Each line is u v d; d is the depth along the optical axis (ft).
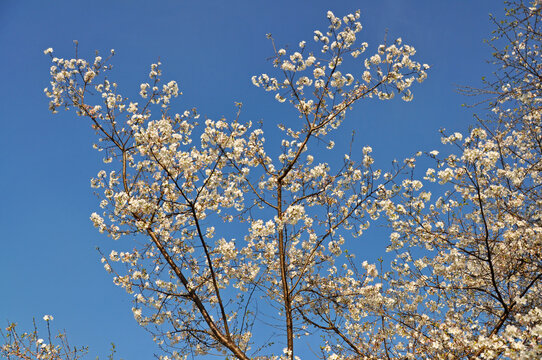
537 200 23.15
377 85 24.76
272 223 22.41
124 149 28.14
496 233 22.08
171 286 25.82
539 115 24.89
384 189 24.68
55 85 28.22
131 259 26.50
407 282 24.97
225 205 25.73
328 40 24.81
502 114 26.55
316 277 27.25
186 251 26.73
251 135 28.32
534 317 16.88
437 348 20.39
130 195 25.62
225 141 23.34
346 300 25.63
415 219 22.26
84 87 28.43
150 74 29.43
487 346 16.78
